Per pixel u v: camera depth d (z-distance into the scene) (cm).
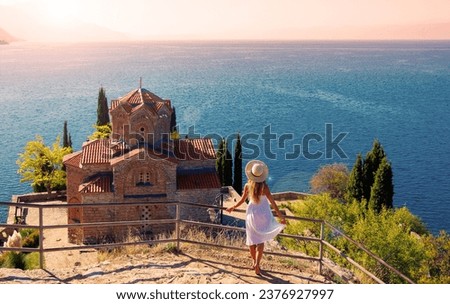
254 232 1196
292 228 3994
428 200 9769
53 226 1277
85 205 1276
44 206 1252
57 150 6581
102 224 1318
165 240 1382
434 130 16500
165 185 4453
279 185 10250
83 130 16150
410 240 3656
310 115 18750
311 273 1344
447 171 11781
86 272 1273
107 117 8912
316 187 7231
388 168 5219
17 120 17750
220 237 1595
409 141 14938
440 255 3934
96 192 4316
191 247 1496
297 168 11644
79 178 4684
